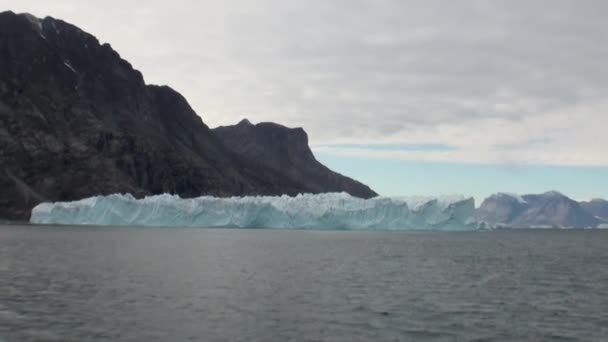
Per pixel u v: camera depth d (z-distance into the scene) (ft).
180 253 248.93
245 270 184.34
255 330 98.53
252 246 303.27
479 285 155.74
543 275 183.01
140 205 483.51
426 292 141.08
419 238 422.82
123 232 444.14
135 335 94.38
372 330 99.71
